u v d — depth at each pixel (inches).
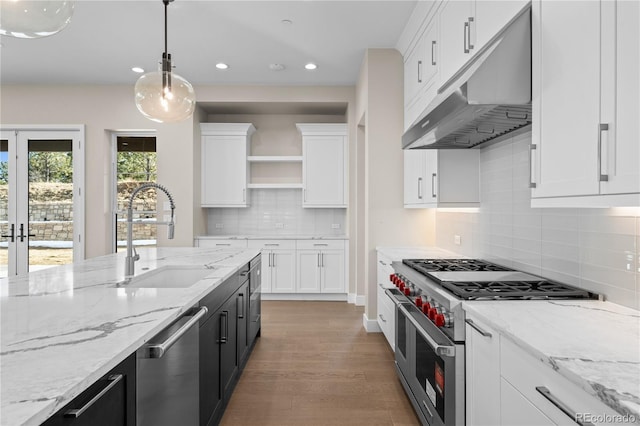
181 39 141.6
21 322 46.7
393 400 95.4
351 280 197.2
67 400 29.2
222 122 217.5
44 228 193.8
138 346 41.2
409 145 104.1
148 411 46.7
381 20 126.4
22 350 37.6
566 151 50.1
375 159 147.1
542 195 55.8
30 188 193.6
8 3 51.2
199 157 201.6
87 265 94.4
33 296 60.4
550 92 53.9
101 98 191.3
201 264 98.7
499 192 96.1
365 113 153.0
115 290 65.1
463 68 79.5
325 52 152.5
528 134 82.4
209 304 74.1
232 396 97.2
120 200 204.4
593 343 41.9
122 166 204.4
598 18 44.0
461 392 61.8
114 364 36.4
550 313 53.8
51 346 38.8
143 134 202.2
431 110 84.4
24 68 170.7
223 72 175.0
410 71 135.0
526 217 83.4
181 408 58.7
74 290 64.9
